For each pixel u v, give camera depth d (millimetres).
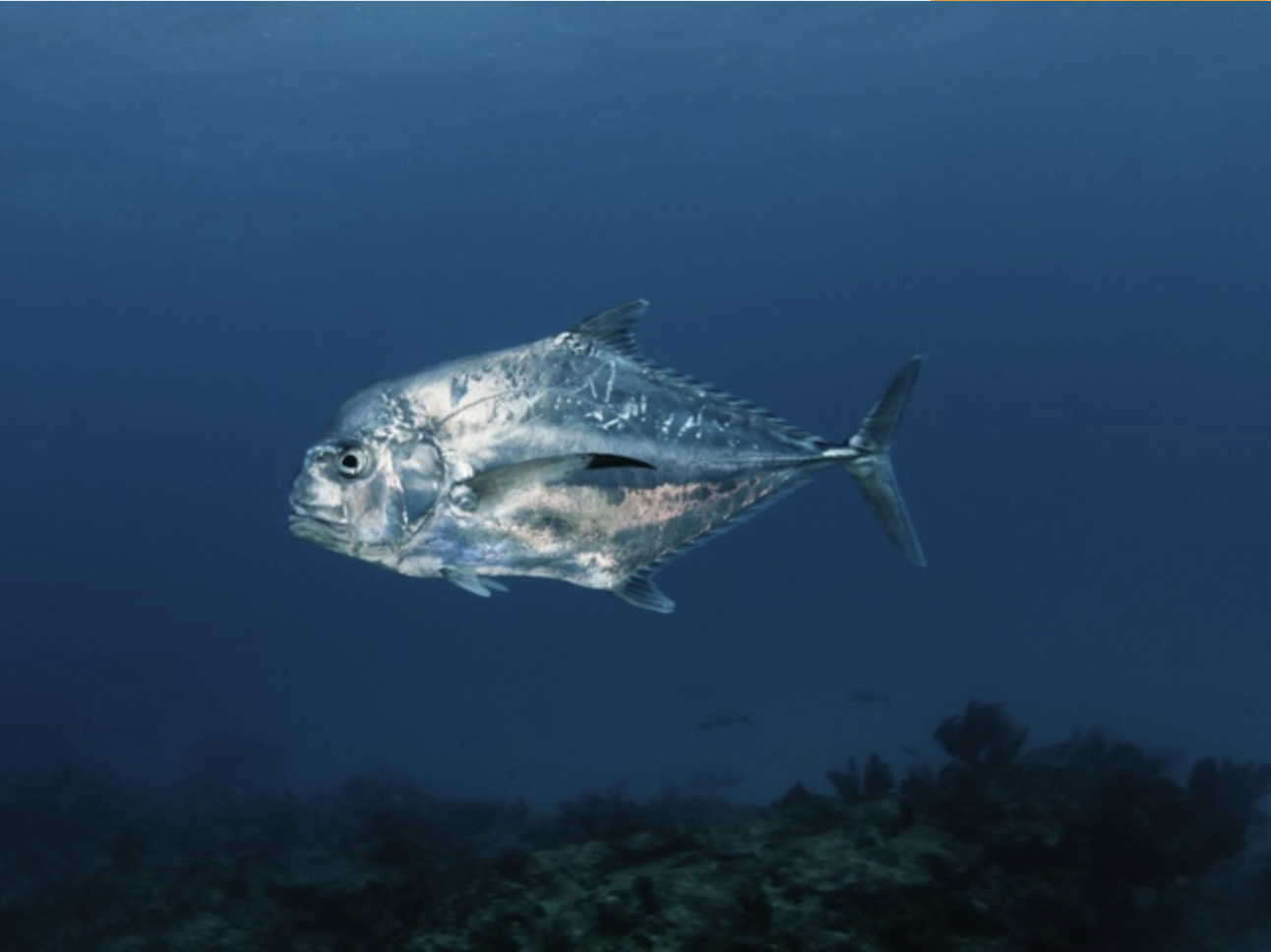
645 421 1874
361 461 1686
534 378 1804
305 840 7625
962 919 3762
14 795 11109
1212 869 6133
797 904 3535
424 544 1708
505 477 1720
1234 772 7539
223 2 17781
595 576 1805
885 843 3932
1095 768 5848
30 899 7000
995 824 4766
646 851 4191
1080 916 4305
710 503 1914
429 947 3598
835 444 2072
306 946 5301
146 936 5574
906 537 2088
